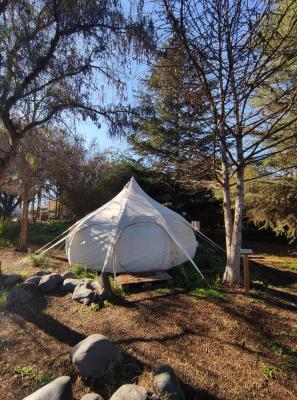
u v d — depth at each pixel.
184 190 16.38
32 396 3.14
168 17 4.39
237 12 4.52
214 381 3.66
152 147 9.31
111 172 18.28
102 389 3.56
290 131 7.24
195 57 4.95
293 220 10.91
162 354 4.17
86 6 6.14
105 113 7.02
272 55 4.86
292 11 5.45
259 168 10.29
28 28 6.32
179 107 6.10
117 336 4.62
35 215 28.38
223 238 16.41
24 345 4.45
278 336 4.62
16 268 8.86
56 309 5.67
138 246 7.97
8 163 7.15
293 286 7.42
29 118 7.32
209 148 6.81
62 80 6.92
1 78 6.14
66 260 10.23
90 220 8.80
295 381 3.67
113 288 6.50
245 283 6.37
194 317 5.23
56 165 12.42
